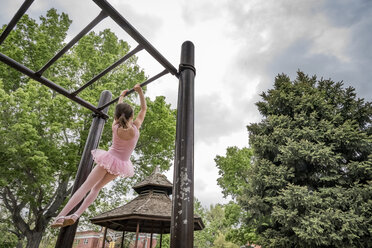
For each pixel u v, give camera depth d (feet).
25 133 31.24
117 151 6.78
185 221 4.78
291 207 36.94
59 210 44.09
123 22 6.34
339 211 33.65
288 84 50.90
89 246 106.63
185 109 6.31
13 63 8.02
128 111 6.85
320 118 46.11
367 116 44.21
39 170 32.76
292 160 40.86
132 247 70.74
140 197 31.09
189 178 5.30
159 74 7.80
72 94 9.80
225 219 61.52
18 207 41.86
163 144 49.98
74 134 46.29
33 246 40.50
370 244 31.73
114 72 55.16
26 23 43.65
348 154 41.24
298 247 36.81
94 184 6.31
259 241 40.86
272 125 47.91
